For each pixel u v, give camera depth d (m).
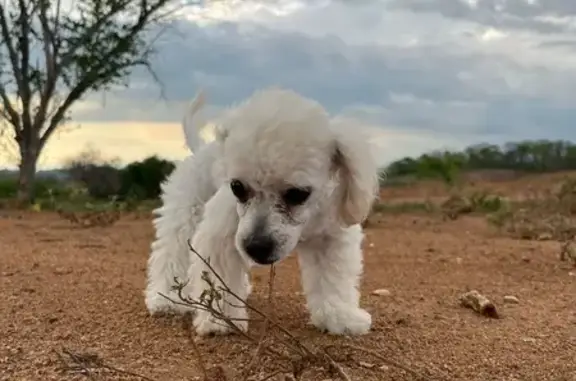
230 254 0.53
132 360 0.48
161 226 0.64
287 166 0.49
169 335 0.54
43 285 0.69
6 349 0.49
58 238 1.05
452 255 0.90
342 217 0.55
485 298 0.62
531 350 0.51
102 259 0.86
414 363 0.48
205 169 0.62
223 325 0.53
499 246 0.98
